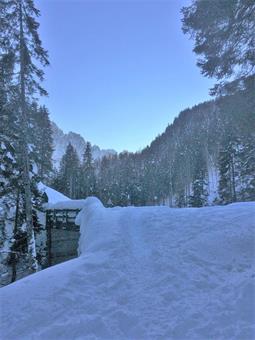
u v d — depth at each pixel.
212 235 7.65
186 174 70.88
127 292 5.76
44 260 20.38
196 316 4.86
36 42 15.10
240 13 11.82
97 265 6.83
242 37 12.53
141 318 4.96
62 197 35.78
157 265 6.70
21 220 18.45
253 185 30.31
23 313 5.20
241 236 7.31
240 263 6.36
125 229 9.06
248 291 5.25
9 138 15.03
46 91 15.60
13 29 14.41
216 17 12.31
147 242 8.06
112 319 4.98
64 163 69.00
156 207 11.67
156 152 107.62
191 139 87.00
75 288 5.92
